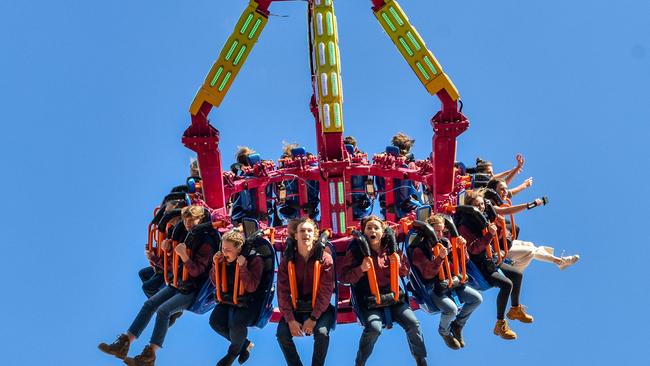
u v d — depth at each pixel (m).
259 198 20.02
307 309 14.71
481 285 16.67
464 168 19.36
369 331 14.75
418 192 20.33
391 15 17.20
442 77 17.22
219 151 17.95
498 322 16.95
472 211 16.25
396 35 17.27
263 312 15.15
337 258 16.47
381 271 14.89
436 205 17.25
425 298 15.68
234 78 17.52
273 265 15.05
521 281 17.16
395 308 15.05
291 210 20.33
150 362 15.30
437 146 17.61
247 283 14.75
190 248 15.38
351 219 19.61
